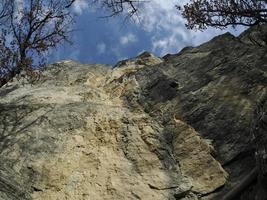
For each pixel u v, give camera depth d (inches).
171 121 641.6
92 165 578.9
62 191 549.3
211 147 596.1
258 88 650.2
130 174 571.5
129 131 621.0
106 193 551.8
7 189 510.9
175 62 748.6
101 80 775.7
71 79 770.2
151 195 551.5
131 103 692.7
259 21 670.5
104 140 610.5
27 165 568.1
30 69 751.1
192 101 665.6
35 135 610.5
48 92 721.0
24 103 686.5
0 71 743.1
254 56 699.4
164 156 593.6
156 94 695.7
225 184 560.1
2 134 619.2
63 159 579.5
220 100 653.9
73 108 655.8
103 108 660.1
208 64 718.5
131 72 757.9
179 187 559.5
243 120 616.1
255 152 526.9
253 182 527.2
